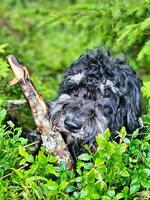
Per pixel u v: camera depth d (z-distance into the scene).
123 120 1.03
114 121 1.01
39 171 0.86
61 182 0.83
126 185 0.86
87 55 1.10
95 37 1.33
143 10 1.15
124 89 1.04
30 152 0.99
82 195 0.81
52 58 1.93
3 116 0.90
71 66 1.11
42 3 2.38
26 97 0.99
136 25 1.10
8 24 2.28
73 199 0.83
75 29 1.54
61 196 0.83
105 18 1.27
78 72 1.07
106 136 0.84
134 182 0.83
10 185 0.88
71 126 0.97
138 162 0.88
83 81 1.04
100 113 1.00
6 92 1.20
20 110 1.19
